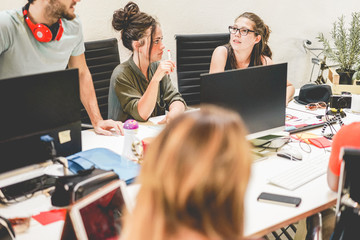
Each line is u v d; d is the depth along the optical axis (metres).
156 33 2.26
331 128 2.25
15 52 1.99
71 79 1.50
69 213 1.15
